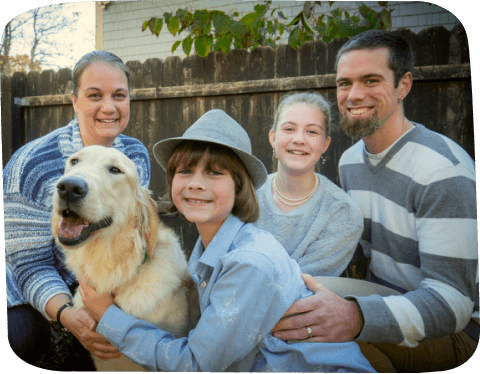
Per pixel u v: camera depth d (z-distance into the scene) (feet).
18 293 6.19
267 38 5.99
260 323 4.34
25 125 6.36
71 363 6.00
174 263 5.51
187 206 4.81
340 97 5.80
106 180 4.74
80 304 5.48
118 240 5.03
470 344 5.59
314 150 5.83
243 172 4.95
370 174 5.80
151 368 4.69
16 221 6.16
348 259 5.91
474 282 5.49
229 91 6.09
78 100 6.16
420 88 5.75
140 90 6.24
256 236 4.79
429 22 5.69
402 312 5.13
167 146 5.26
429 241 5.52
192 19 6.08
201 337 4.32
